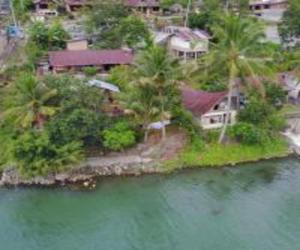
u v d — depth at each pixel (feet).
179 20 370.12
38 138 178.60
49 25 311.88
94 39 307.37
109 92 206.59
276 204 166.20
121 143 185.06
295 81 245.86
